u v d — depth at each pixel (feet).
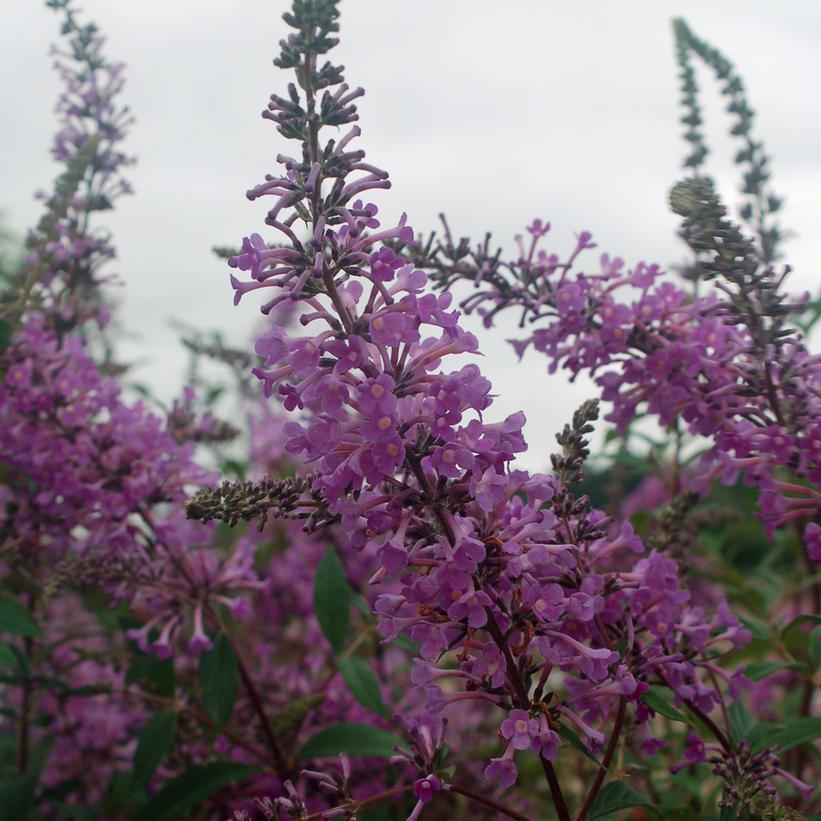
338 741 1.22
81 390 1.30
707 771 1.24
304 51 0.82
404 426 0.79
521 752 1.48
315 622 1.77
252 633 1.88
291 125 0.82
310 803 1.28
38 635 1.27
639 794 0.90
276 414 2.04
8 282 1.63
